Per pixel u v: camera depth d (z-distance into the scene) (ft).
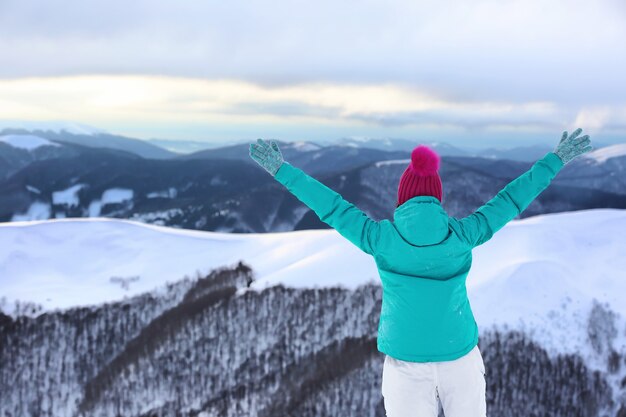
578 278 213.25
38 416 201.57
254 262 268.00
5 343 213.66
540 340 183.32
